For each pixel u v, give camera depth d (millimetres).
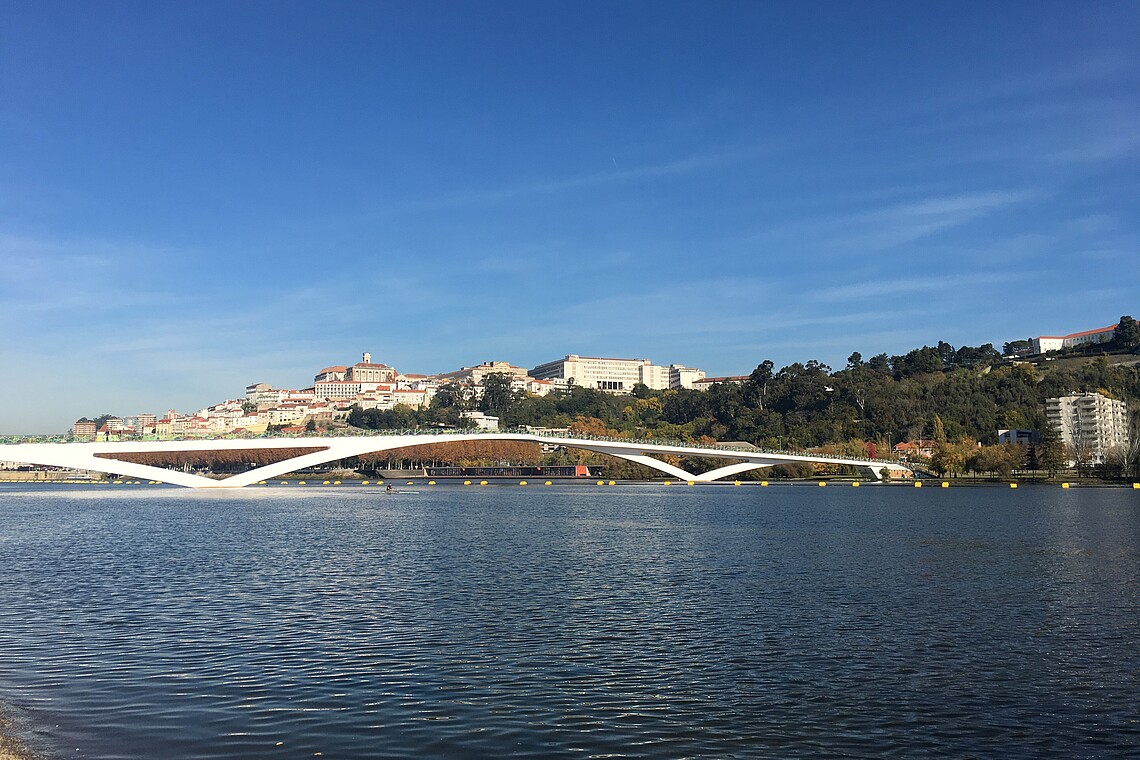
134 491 162000
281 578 42812
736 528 73938
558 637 29109
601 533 68938
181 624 31031
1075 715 21219
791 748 18859
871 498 125250
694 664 25594
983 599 37094
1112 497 121875
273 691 22578
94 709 21109
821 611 34156
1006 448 178875
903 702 22062
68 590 38969
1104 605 35719
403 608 34406
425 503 115625
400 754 18297
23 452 117438
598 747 18766
